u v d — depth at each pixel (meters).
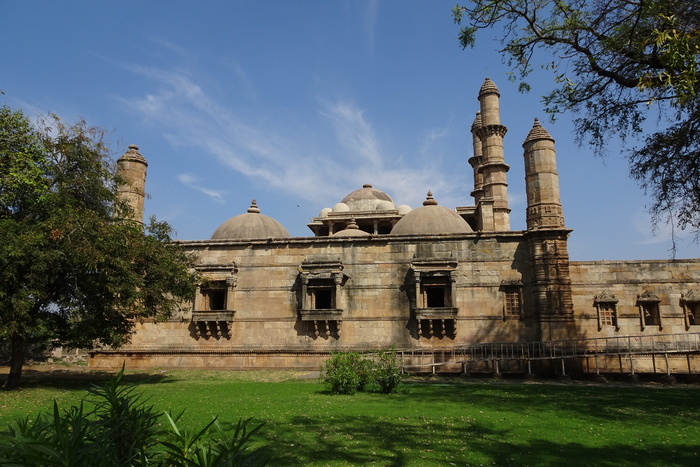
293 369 25.78
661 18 11.27
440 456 8.28
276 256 27.44
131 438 4.74
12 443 4.01
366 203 44.66
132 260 19.27
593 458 8.23
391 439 9.50
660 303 26.23
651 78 10.98
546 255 24.92
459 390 17.64
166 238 22.31
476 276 25.86
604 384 21.61
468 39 13.94
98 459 4.11
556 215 25.41
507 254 25.91
